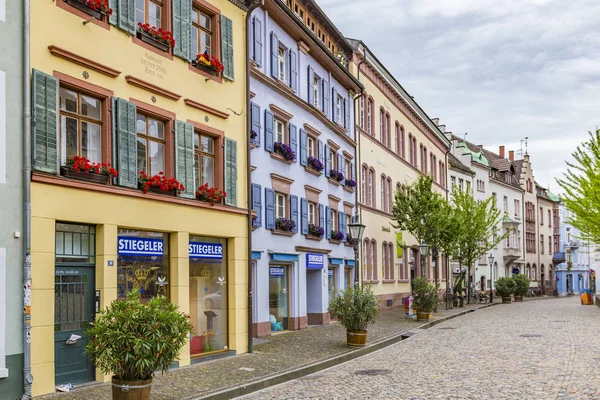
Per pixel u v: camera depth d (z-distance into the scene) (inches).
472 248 1909.4
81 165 498.9
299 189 1035.3
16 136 454.9
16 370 442.0
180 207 625.3
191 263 656.4
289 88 996.6
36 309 461.4
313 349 748.0
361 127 1405.0
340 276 1208.2
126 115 554.6
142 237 584.7
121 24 556.7
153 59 601.0
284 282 987.9
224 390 486.6
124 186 548.7
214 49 709.9
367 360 688.4
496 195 2842.0
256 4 760.3
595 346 730.2
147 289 589.6
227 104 721.0
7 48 453.7
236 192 722.2
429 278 1946.4
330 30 1261.1
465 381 518.0
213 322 686.5
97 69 528.7
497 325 1090.1
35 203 465.4
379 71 1514.5
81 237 515.8
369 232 1429.6
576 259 3764.8
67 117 507.2
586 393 447.2
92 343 414.9
